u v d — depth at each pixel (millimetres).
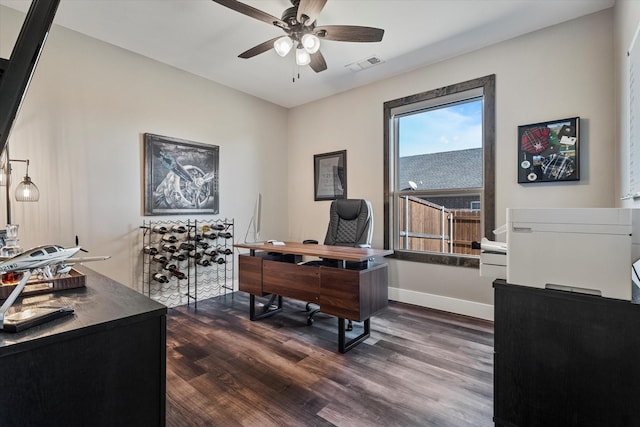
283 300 3717
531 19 2650
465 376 2033
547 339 1240
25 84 655
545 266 1247
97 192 2949
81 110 2850
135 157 3215
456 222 3396
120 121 3102
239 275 3133
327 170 4438
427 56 3293
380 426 1571
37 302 1041
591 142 2551
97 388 862
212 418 1631
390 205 3807
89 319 887
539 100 2791
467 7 2488
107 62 3012
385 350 2410
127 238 3154
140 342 944
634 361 1085
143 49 3141
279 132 4816
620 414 1106
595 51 2539
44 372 778
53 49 2688
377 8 2496
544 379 1247
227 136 4094
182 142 3590
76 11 2521
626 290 1105
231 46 3078
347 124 4223
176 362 2215
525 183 2848
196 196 3729
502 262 1461
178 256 3438
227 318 3113
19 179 2512
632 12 1907
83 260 1034
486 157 3078
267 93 4344
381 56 3289
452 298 3307
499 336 1345
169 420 1613
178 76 3570
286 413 1671
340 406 1729
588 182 2564
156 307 998
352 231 3404
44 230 2641
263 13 2098
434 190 3527
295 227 4863
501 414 1342
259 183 4504
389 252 2576
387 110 3818
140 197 3256
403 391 1868
